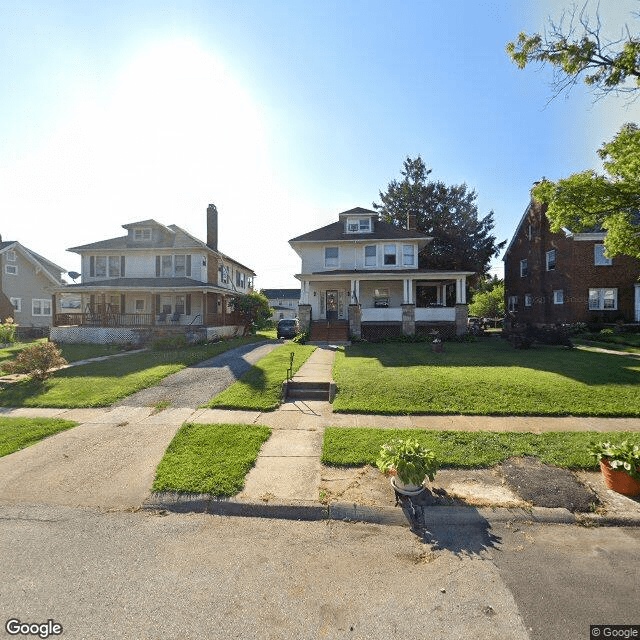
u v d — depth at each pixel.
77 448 5.93
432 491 4.54
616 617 2.69
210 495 4.46
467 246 34.00
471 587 3.02
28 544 3.61
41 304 32.09
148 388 9.71
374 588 3.01
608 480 4.54
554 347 16.61
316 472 5.08
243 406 7.99
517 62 9.70
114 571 3.21
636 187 9.57
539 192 10.85
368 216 24.16
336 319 23.75
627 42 8.67
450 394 8.40
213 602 2.85
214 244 27.36
